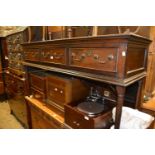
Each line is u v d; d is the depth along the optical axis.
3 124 2.46
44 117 1.56
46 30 1.73
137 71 1.01
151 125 1.14
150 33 1.33
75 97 1.28
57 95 1.37
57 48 1.21
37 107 1.64
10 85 2.50
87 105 1.21
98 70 0.91
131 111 1.12
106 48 0.84
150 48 1.41
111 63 0.84
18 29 1.94
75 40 1.00
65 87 1.24
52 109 1.49
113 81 0.84
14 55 2.15
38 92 1.70
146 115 1.09
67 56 1.12
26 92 1.93
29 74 1.84
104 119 1.09
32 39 1.76
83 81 1.31
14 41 2.05
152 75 1.50
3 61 3.21
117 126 0.93
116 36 0.77
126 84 0.81
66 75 1.38
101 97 1.40
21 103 2.17
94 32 1.32
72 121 1.17
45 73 1.62
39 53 1.48
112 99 1.32
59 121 1.31
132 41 0.82
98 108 1.16
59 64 1.22
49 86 1.46
